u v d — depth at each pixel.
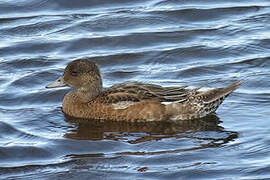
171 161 11.98
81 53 18.77
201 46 18.92
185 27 20.38
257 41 19.19
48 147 12.83
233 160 11.93
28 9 21.77
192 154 12.27
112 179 11.28
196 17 21.06
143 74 17.28
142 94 14.73
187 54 18.53
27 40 19.47
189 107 14.59
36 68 17.72
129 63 18.11
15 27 20.30
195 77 17.06
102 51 18.88
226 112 14.70
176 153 12.35
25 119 14.48
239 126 13.80
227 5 21.94
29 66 17.83
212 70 17.47
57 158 12.34
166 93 14.71
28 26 20.38
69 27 20.28
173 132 13.73
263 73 17.02
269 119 14.07
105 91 15.09
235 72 17.28
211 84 16.52
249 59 18.08
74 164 12.01
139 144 12.95
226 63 17.88
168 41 19.41
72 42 19.33
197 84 16.53
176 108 14.59
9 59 18.22
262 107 14.84
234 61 18.02
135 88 14.90
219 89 14.75
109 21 20.64
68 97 15.24
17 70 17.56
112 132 13.81
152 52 18.66
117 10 21.58
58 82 15.41
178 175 11.35
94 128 14.13
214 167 11.62
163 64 18.00
